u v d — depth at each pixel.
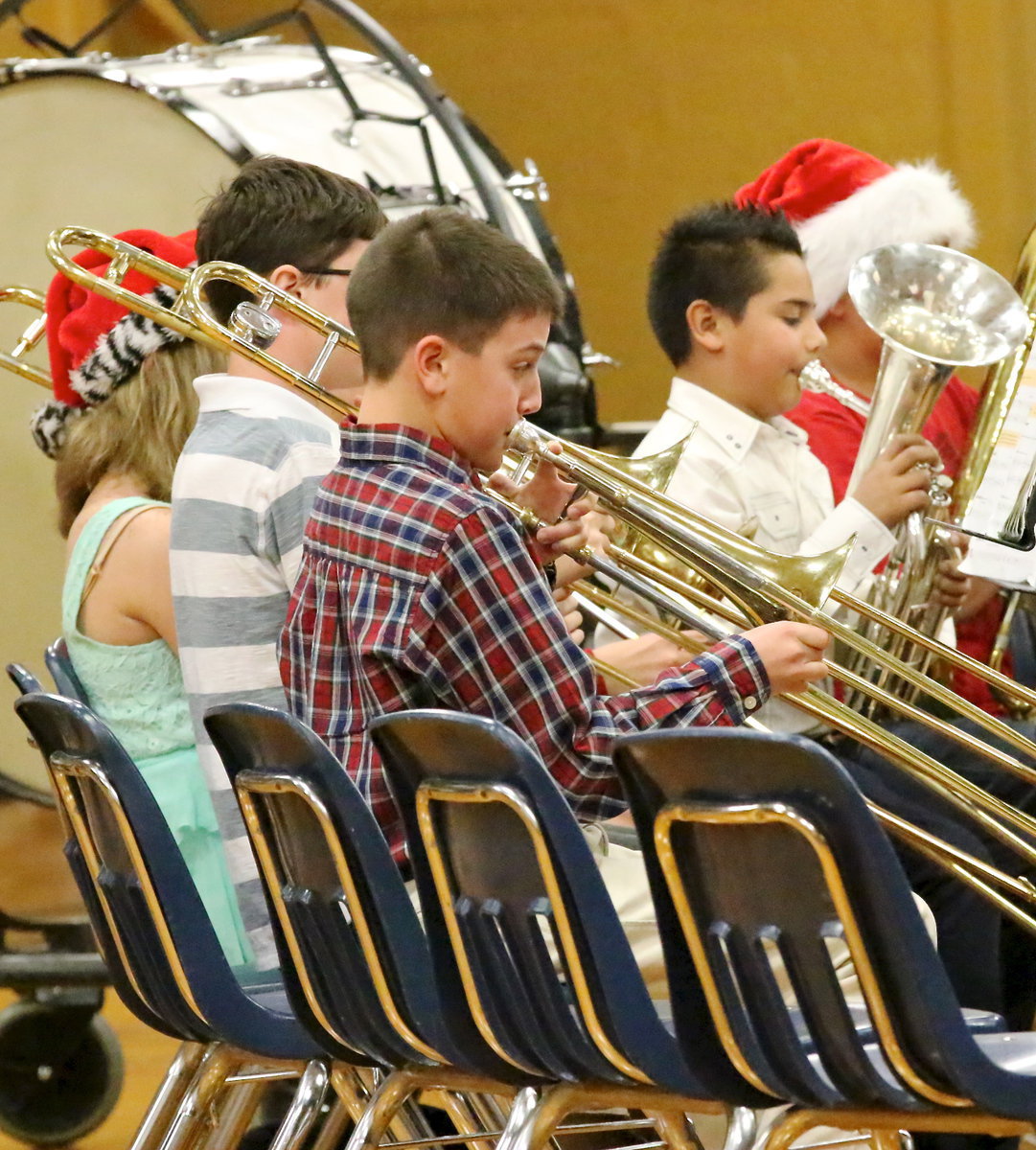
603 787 7.10
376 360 7.62
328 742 7.42
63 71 15.55
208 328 8.92
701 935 5.82
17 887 17.69
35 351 15.91
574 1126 7.81
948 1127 5.80
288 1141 7.62
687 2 25.61
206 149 15.16
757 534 11.55
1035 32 24.33
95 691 9.40
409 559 7.17
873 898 5.36
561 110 26.27
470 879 6.43
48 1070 12.47
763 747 5.38
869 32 24.97
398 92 16.22
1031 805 11.29
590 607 9.59
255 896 8.59
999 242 24.70
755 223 11.74
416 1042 6.81
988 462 10.49
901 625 8.60
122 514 9.42
